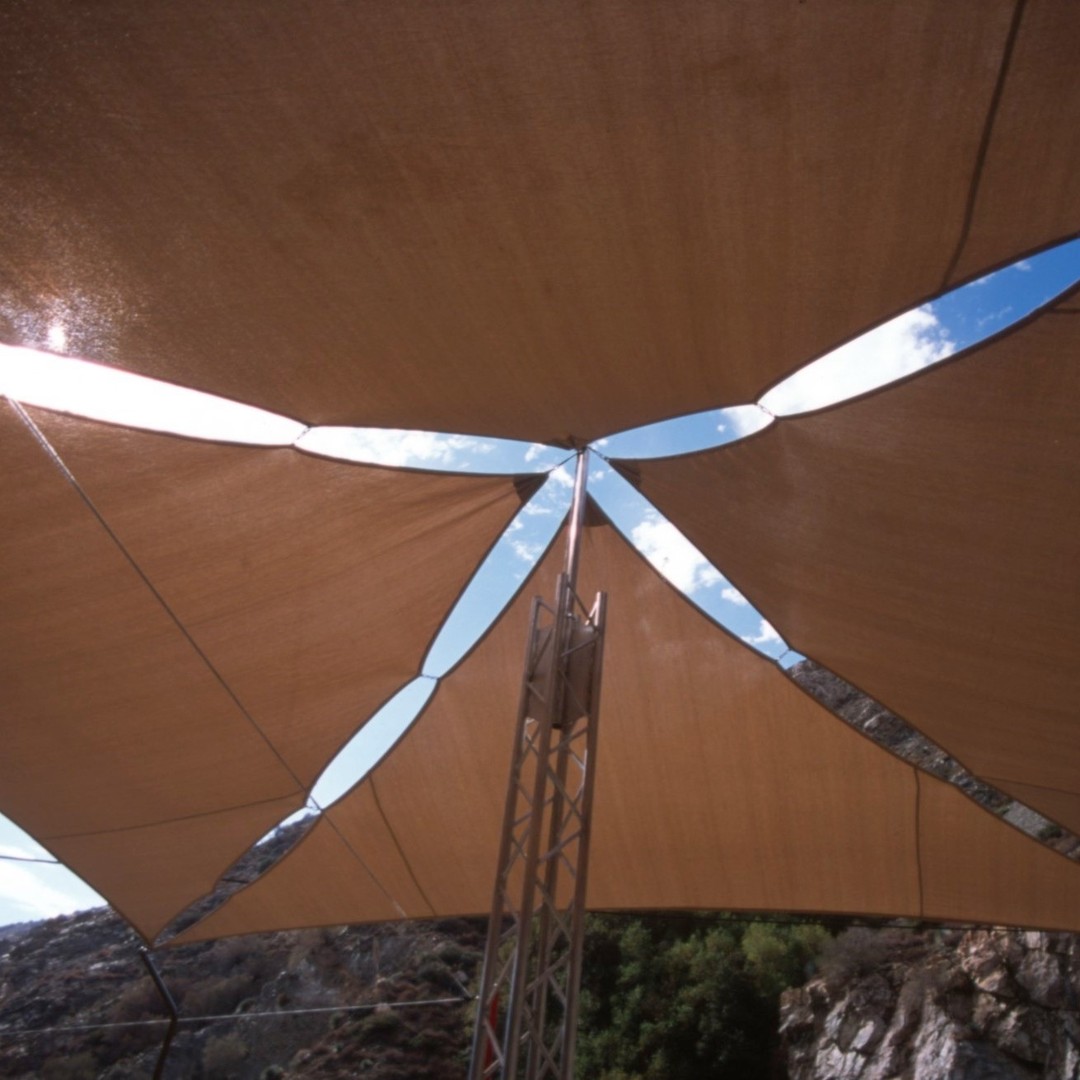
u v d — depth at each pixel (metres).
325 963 34.12
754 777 10.45
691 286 5.52
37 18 3.90
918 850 10.48
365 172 4.73
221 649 8.80
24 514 7.36
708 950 25.56
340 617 8.91
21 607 8.02
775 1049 22.56
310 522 8.00
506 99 4.33
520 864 11.08
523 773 10.79
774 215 4.95
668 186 4.80
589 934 27.91
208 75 4.18
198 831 10.66
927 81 4.18
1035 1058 17.02
